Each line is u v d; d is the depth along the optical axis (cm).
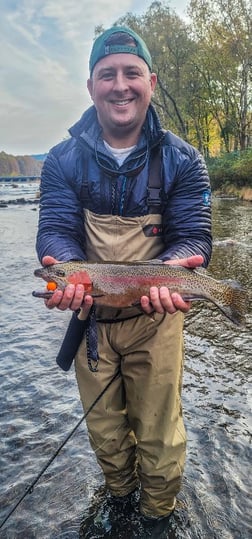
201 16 1165
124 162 86
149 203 87
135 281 80
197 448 113
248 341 174
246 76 1230
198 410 129
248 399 134
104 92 83
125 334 88
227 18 1143
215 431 119
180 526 92
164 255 84
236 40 1144
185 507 96
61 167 89
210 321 197
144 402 88
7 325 204
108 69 83
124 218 87
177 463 89
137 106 84
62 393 142
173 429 88
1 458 112
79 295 76
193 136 1617
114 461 95
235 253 337
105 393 91
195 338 179
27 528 93
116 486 97
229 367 153
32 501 100
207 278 82
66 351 90
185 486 102
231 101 1345
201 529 91
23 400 138
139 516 95
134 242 88
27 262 356
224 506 96
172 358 87
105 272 80
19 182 3994
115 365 92
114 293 81
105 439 93
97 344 87
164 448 88
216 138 1684
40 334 192
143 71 85
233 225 480
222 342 174
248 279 258
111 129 86
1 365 162
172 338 88
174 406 88
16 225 634
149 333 87
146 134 87
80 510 97
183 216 87
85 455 113
